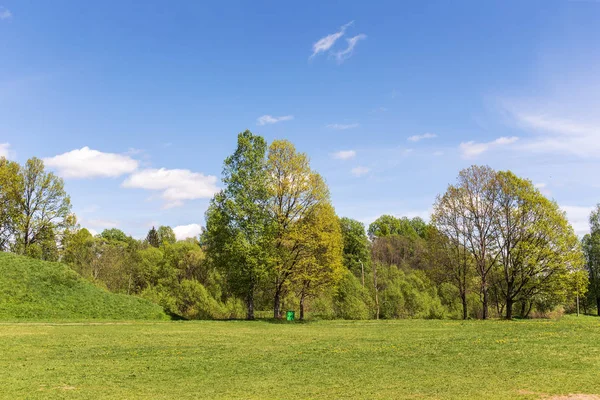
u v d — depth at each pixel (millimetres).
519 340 24688
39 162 59562
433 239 51406
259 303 62281
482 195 49156
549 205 45812
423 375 16500
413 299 59031
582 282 44375
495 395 12969
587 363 17281
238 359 20797
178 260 70938
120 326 34438
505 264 47531
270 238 43625
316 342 26828
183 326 36156
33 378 16562
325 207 45406
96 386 15586
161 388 15328
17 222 57156
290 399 13555
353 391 14359
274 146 45844
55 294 41906
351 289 58625
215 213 44312
